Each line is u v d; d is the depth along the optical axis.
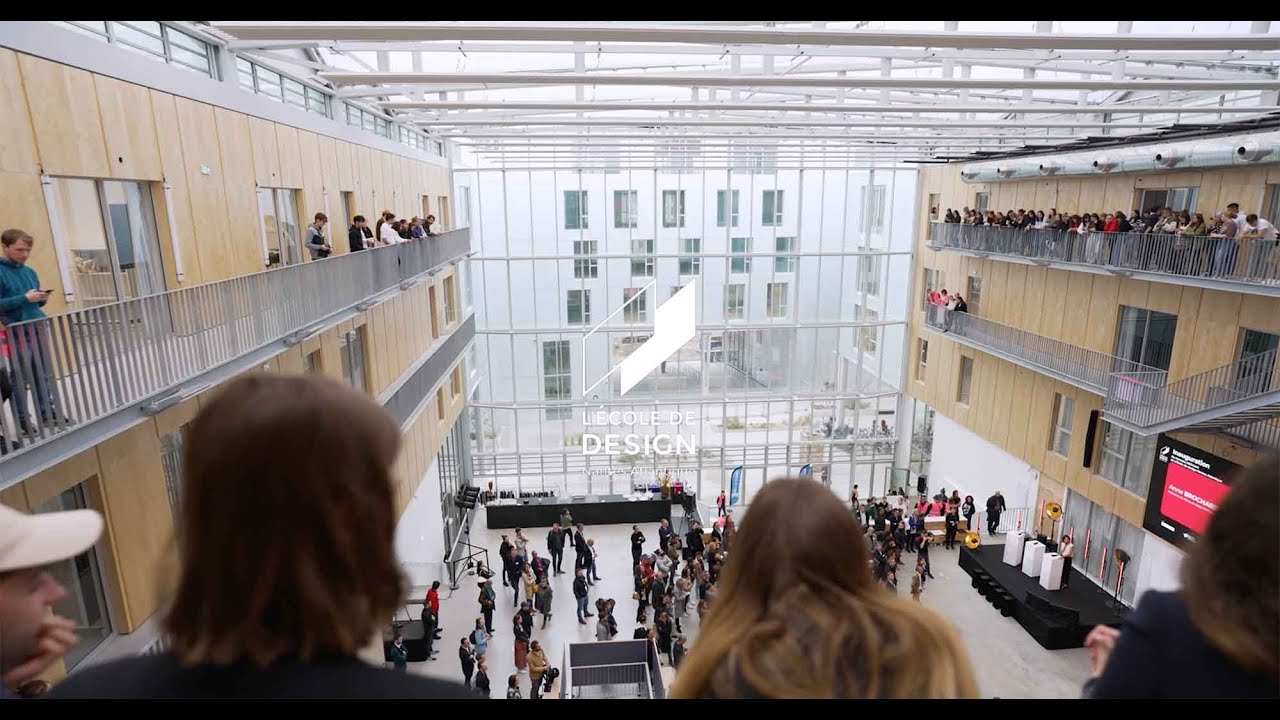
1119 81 8.98
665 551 18.59
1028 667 14.67
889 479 27.34
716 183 24.86
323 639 0.91
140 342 6.61
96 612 7.20
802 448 26.75
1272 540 1.13
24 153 6.10
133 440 7.54
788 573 1.26
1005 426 20.44
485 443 26.27
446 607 17.50
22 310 5.29
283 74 11.26
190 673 0.91
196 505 0.91
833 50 9.52
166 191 8.05
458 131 17.56
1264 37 5.85
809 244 25.55
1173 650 1.24
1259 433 12.92
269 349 8.98
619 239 25.12
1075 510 18.05
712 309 25.78
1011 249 18.59
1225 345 13.51
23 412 5.23
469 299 24.83
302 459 0.88
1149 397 14.20
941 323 22.25
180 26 8.28
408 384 16.31
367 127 15.48
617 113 14.88
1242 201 13.20
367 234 12.38
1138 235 14.55
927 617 1.23
